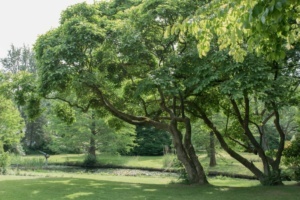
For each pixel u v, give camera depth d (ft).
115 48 35.27
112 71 40.37
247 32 13.51
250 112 46.65
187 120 41.70
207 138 67.41
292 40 15.43
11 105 65.36
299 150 42.42
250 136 41.19
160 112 46.06
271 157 44.21
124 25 35.58
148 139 114.52
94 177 52.24
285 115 63.52
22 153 100.27
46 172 66.28
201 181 40.96
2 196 30.94
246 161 42.24
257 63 30.17
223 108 45.70
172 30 13.28
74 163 87.15
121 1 43.96
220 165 69.21
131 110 48.49
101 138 82.89
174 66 35.78
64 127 83.35
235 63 30.48
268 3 9.40
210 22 12.91
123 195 32.17
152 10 34.63
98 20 37.73
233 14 12.04
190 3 34.45
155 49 38.32
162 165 78.28
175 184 40.96
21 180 43.04
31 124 133.08
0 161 57.67
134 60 35.35
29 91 41.78
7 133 67.41
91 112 82.33
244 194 32.60
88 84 36.70
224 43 14.29
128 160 89.92
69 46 33.76
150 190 35.47
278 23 11.50
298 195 31.40
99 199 29.99
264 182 39.60
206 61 32.83
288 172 44.19
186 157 41.70
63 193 33.01
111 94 45.03
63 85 36.65
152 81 32.35
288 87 36.04
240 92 29.43
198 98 43.57
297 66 37.58
